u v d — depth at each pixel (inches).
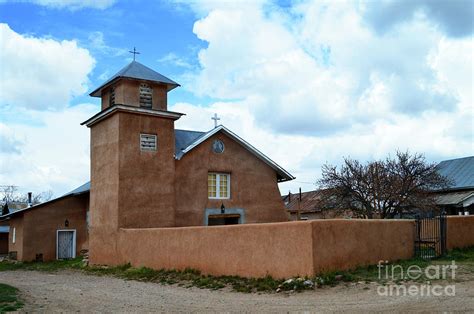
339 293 474.6
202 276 641.6
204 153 984.9
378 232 623.2
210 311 431.8
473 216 849.5
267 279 559.8
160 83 938.7
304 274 528.1
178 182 940.6
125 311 446.0
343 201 1167.0
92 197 948.0
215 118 995.3
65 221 1139.9
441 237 740.7
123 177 863.7
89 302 498.9
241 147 1040.8
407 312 383.2
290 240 547.8
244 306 447.5
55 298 527.2
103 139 924.0
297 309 418.6
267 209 1055.6
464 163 1381.6
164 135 925.2
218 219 1031.6
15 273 876.6
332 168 1347.2
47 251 1112.2
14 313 435.2
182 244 699.4
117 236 848.3
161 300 502.6
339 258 556.1
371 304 417.4
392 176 1136.8
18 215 1142.3
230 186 1015.0
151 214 886.4
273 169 1084.5
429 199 1132.5
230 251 620.1
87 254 1028.5
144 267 763.4
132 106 881.5
